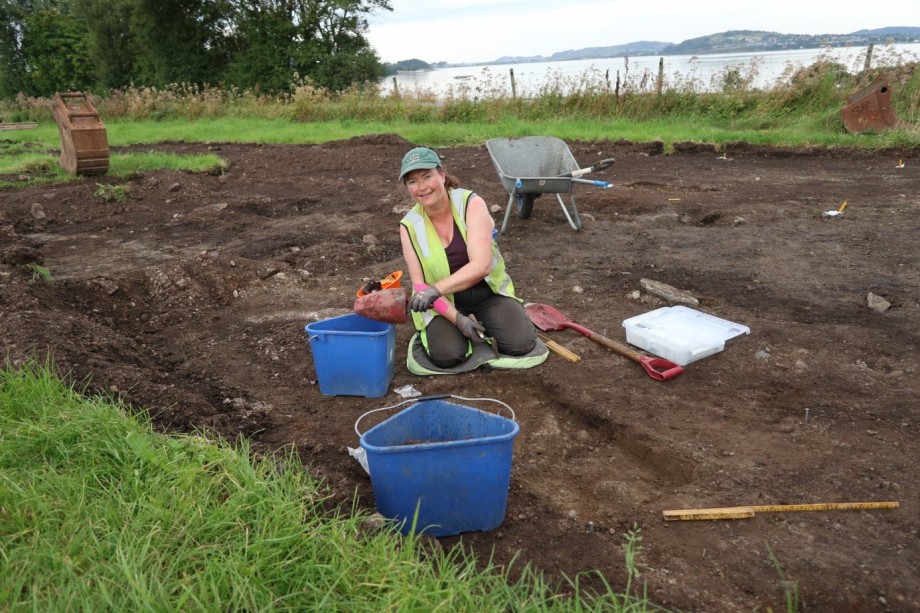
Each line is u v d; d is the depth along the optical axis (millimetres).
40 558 2105
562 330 4570
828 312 4691
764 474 2938
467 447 2465
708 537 2582
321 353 3721
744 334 4355
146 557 2119
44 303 4809
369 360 3684
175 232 7555
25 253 5871
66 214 8336
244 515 2381
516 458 3205
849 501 2740
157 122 20719
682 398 3643
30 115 23719
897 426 3262
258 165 11406
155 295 5512
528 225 7324
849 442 3156
